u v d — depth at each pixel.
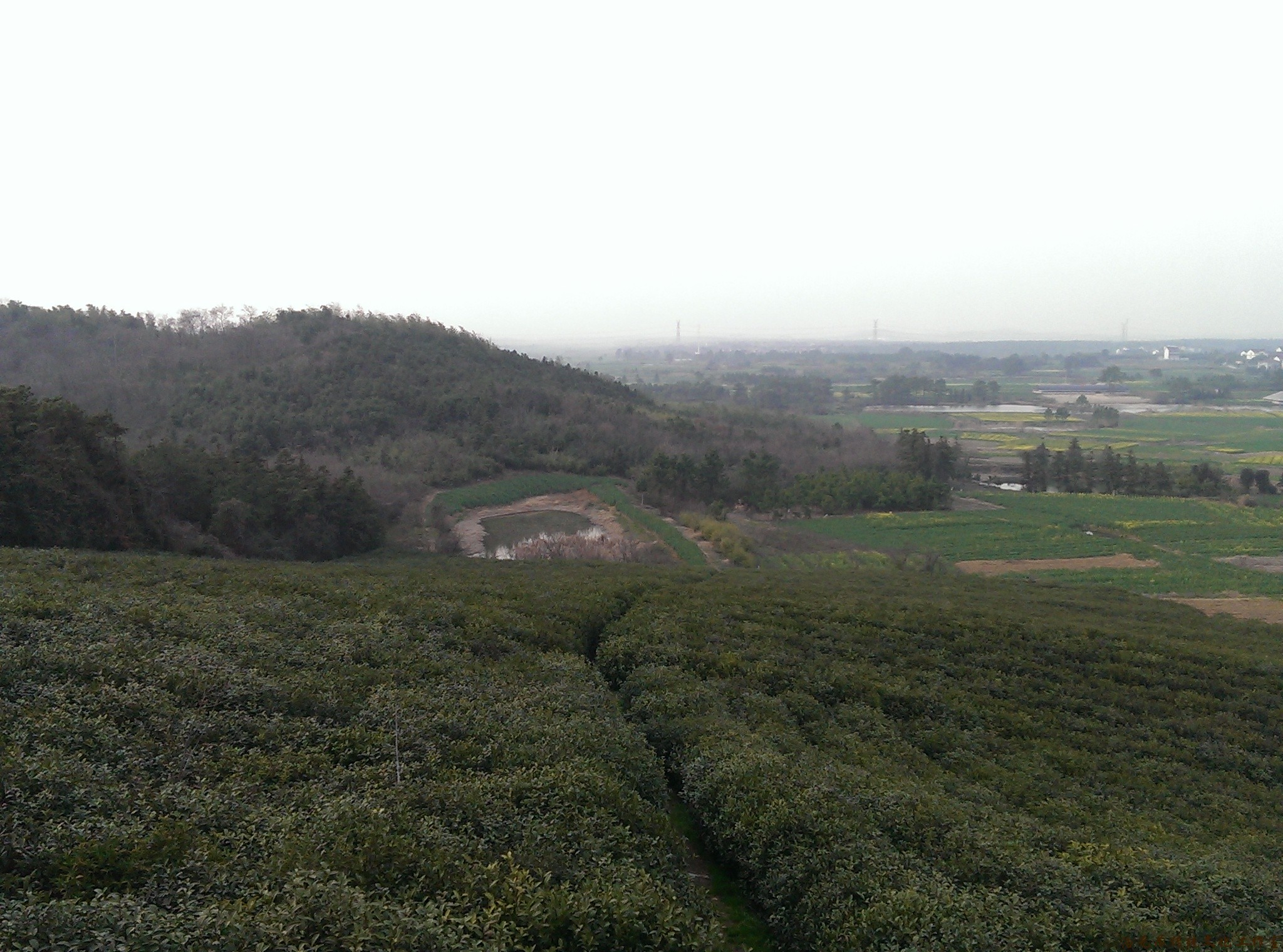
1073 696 33.38
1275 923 15.08
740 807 19.28
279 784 16.45
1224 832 22.52
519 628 32.66
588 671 30.00
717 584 52.38
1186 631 46.56
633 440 115.19
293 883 11.62
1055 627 42.16
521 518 89.19
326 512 66.44
